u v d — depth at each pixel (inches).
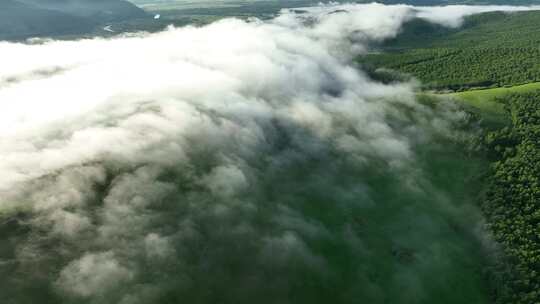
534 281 3730.3
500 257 4101.9
